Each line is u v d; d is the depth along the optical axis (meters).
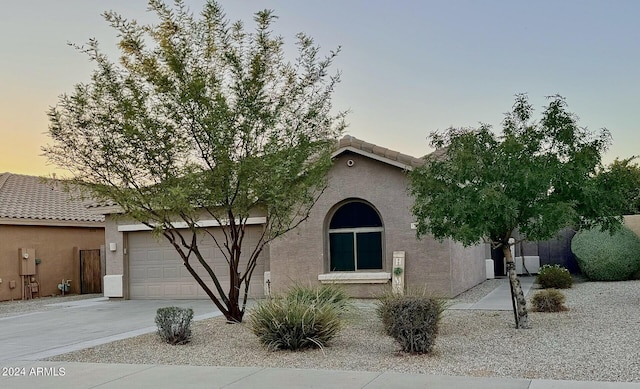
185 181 12.05
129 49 12.41
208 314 15.52
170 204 11.74
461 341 10.25
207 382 8.10
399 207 17.00
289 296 11.37
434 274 16.64
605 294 16.30
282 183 12.62
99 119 12.23
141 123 12.13
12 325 15.30
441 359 8.90
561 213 10.45
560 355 8.81
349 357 9.35
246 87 12.57
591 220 11.69
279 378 8.13
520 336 10.49
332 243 17.81
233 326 12.93
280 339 10.07
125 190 12.33
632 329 10.64
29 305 20.95
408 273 16.81
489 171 10.85
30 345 11.88
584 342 9.69
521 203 11.03
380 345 10.20
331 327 10.24
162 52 12.38
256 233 19.19
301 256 17.84
